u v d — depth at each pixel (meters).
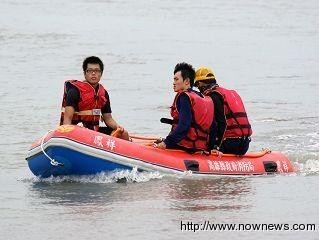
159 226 16.34
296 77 48.78
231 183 20.92
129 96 39.88
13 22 76.88
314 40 70.50
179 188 20.14
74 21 80.00
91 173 21.11
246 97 40.69
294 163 24.83
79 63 52.50
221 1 107.81
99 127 22.72
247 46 65.06
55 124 31.78
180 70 21.86
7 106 35.97
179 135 21.72
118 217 17.09
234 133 22.64
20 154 25.81
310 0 112.56
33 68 49.78
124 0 104.12
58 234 15.83
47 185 20.83
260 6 102.62
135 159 21.12
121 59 54.88
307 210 17.78
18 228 16.33
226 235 15.76
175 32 73.50
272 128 31.80
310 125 32.59
